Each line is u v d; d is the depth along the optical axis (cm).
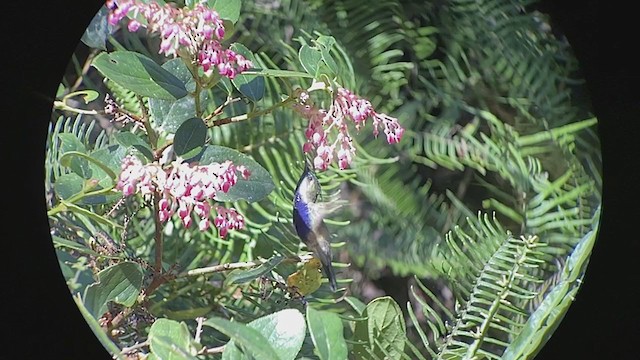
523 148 182
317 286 178
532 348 172
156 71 171
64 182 171
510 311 175
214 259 180
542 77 179
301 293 178
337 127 175
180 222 180
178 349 165
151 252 178
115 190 170
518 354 173
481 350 174
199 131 170
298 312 165
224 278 177
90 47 172
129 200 175
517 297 175
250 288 177
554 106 179
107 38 173
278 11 185
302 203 179
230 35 172
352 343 173
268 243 181
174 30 169
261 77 176
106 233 175
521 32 181
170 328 166
